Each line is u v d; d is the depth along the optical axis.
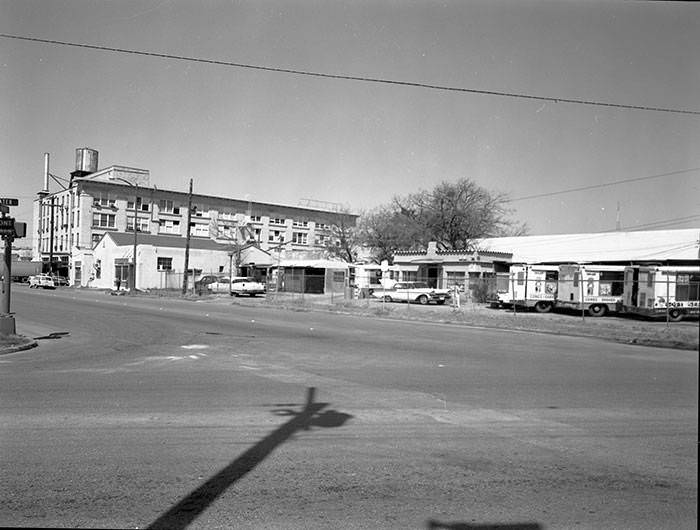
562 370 11.60
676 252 43.81
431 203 59.31
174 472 5.16
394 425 6.89
